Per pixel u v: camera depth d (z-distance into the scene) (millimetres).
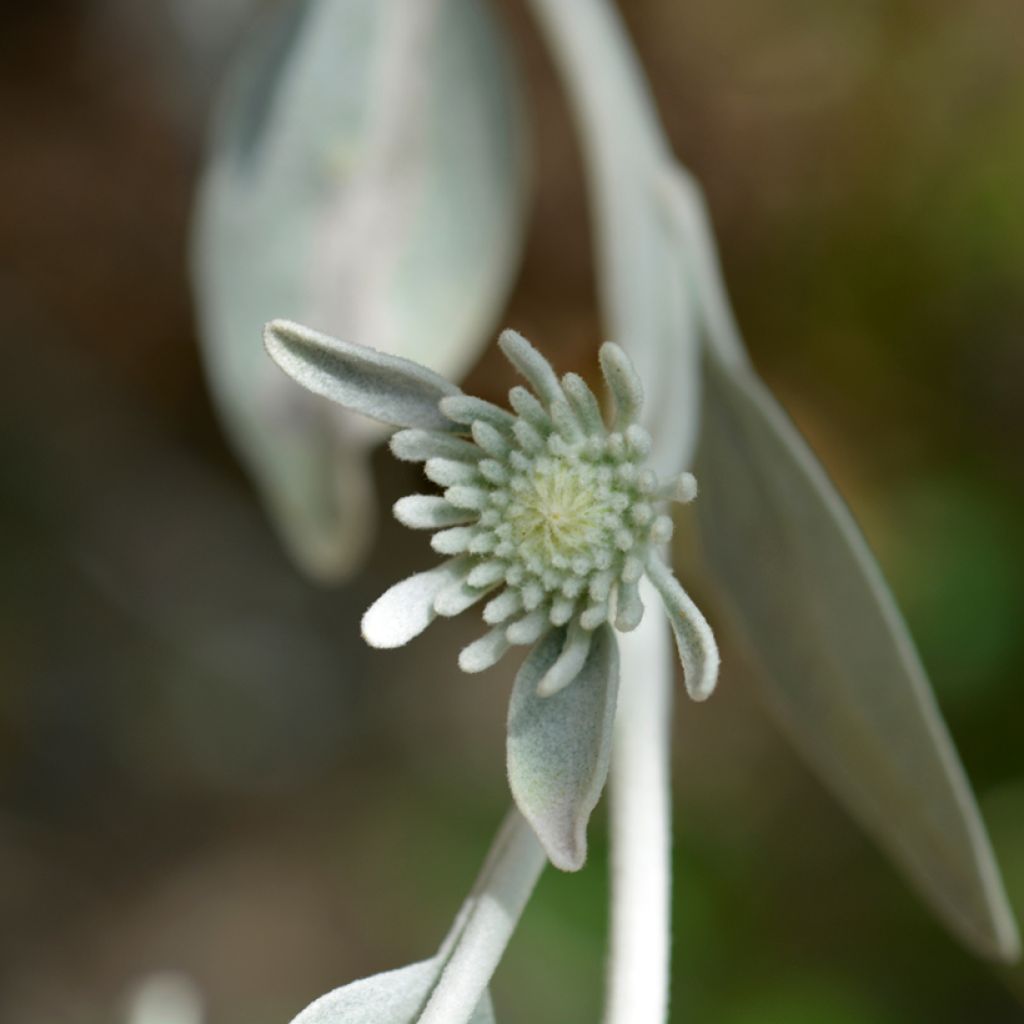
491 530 283
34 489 569
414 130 354
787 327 476
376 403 282
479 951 280
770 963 406
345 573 357
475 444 285
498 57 357
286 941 505
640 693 298
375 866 504
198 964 509
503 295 363
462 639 546
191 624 567
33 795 546
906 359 461
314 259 353
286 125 354
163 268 557
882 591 303
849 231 471
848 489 454
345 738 542
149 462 580
